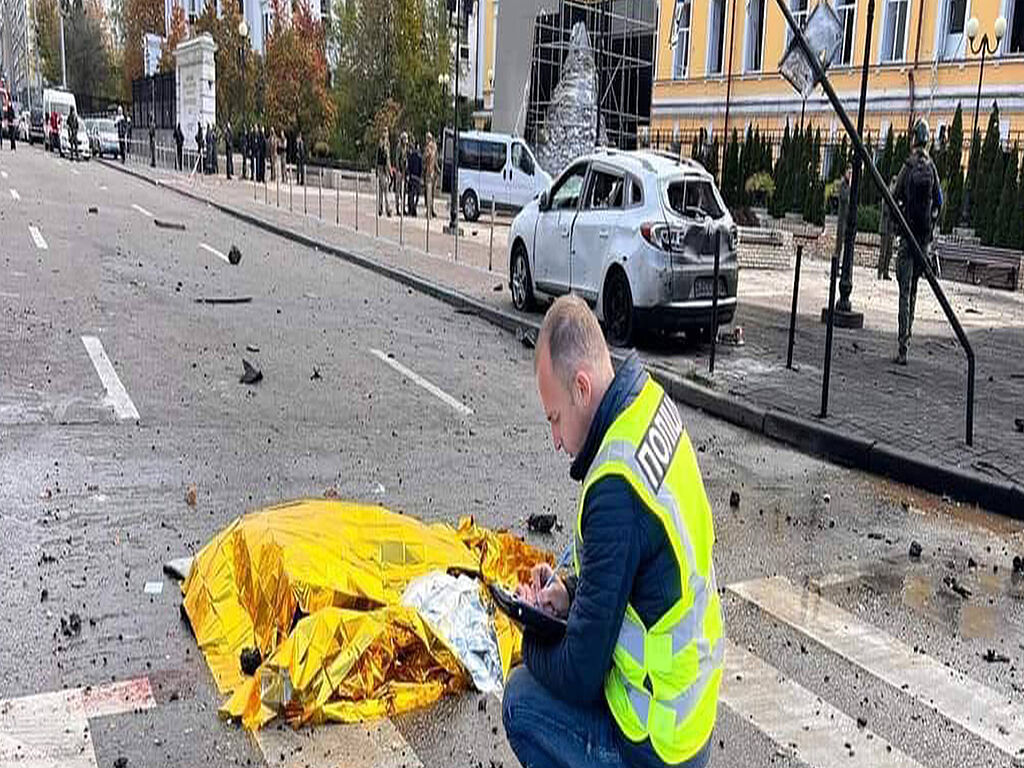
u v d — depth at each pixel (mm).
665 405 2408
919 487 7449
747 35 38938
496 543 5160
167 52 62125
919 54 32406
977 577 5742
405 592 4406
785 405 9070
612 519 2223
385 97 44281
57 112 52219
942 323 14461
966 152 30047
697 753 2320
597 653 2246
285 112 47656
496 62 34469
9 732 3727
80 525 5707
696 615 2291
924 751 3928
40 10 83000
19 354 9539
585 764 2324
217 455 7113
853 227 13430
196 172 40562
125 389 8648
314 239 20531
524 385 9945
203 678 4152
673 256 10945
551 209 12875
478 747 3789
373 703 3969
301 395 8906
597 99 31625
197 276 15117
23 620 4551
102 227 20062
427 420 8430
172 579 5066
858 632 4949
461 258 18984
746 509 6785
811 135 28141
